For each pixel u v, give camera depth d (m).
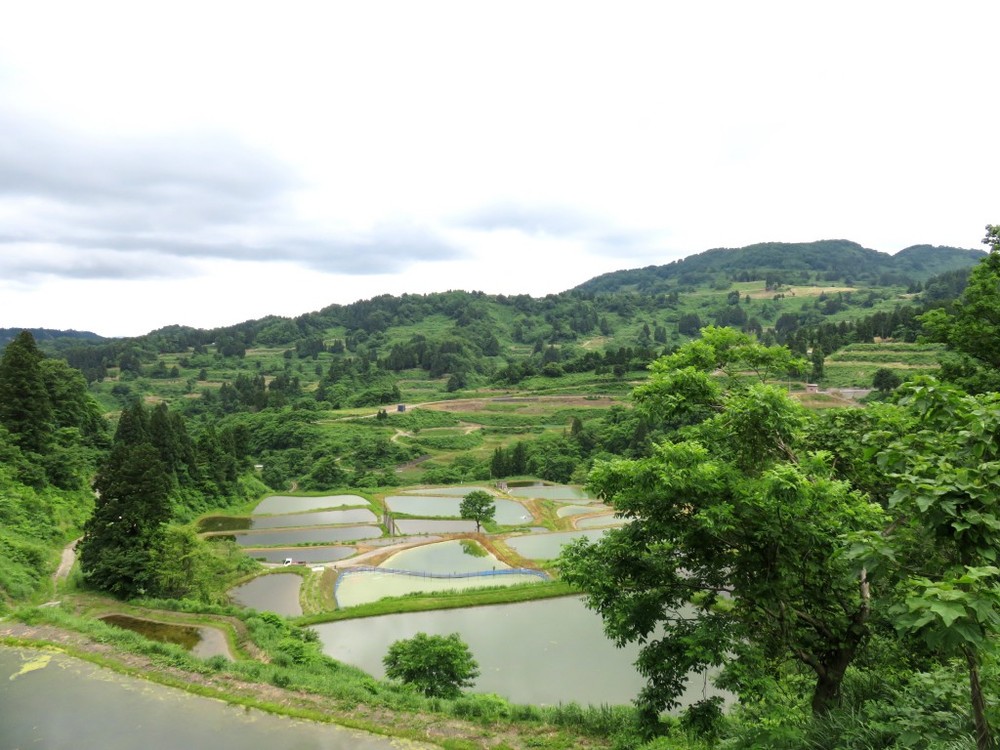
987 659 10.53
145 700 20.02
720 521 12.35
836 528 12.09
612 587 14.22
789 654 16.27
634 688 30.77
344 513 90.00
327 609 47.88
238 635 33.78
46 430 66.75
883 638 14.95
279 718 18.89
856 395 111.75
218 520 84.31
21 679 21.53
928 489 7.62
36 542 48.56
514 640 38.41
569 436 134.88
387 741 17.55
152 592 42.84
